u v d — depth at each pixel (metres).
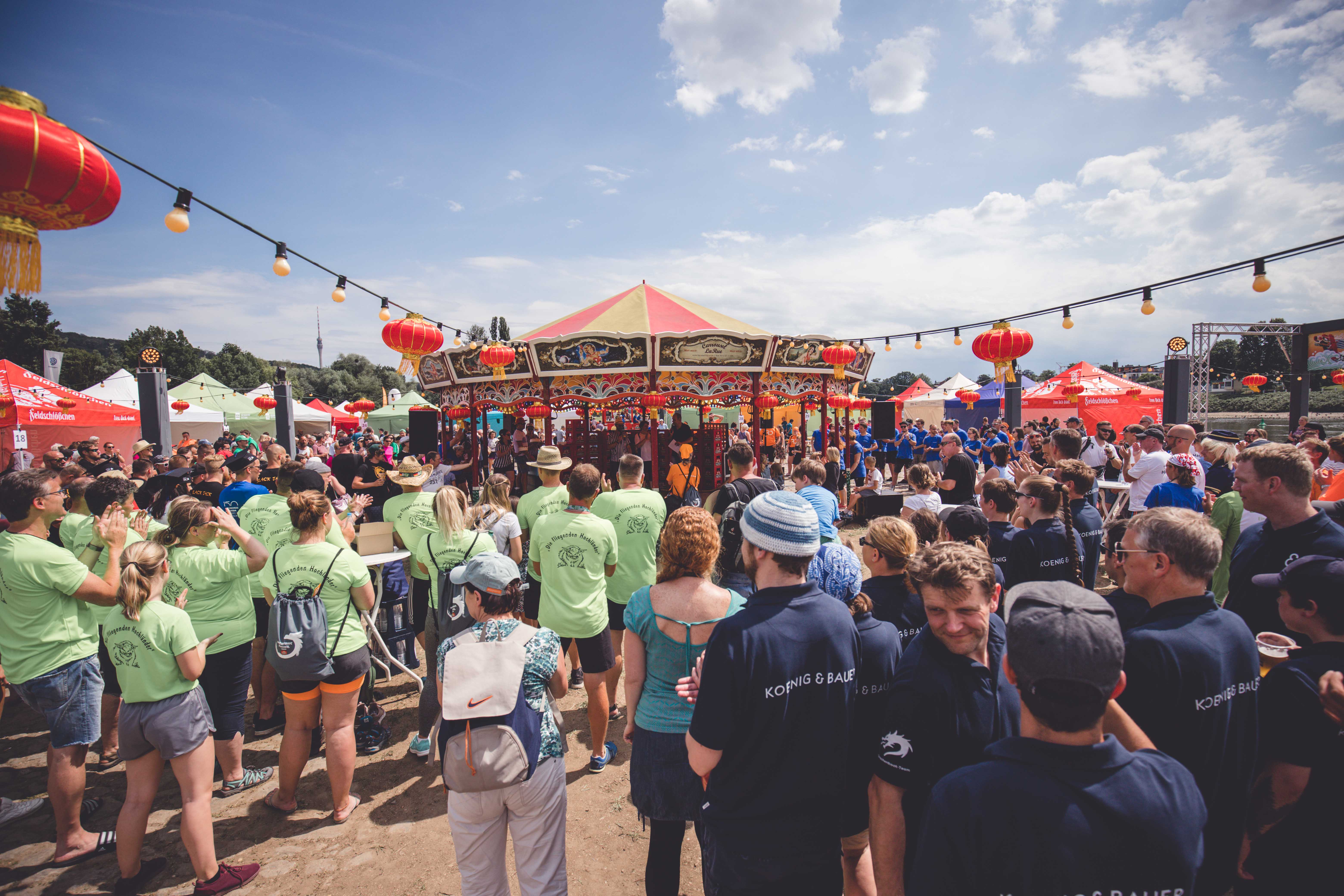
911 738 1.78
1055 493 3.59
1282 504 2.93
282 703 4.70
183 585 3.50
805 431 14.62
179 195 5.27
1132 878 1.12
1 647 3.05
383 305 9.29
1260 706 1.89
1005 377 9.16
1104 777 1.19
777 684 1.78
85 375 47.19
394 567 5.26
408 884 2.98
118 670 2.77
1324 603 1.84
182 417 20.97
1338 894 1.65
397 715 4.70
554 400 13.75
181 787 2.84
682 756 2.35
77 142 2.35
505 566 2.41
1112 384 21.50
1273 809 1.88
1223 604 4.30
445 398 16.38
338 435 21.84
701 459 14.46
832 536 4.20
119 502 4.02
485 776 2.19
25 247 2.45
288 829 3.38
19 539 3.12
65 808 3.13
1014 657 1.30
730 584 3.49
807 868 1.82
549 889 2.40
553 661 2.42
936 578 1.79
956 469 7.09
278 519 4.72
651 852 2.48
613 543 3.86
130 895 2.91
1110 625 1.23
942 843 1.22
